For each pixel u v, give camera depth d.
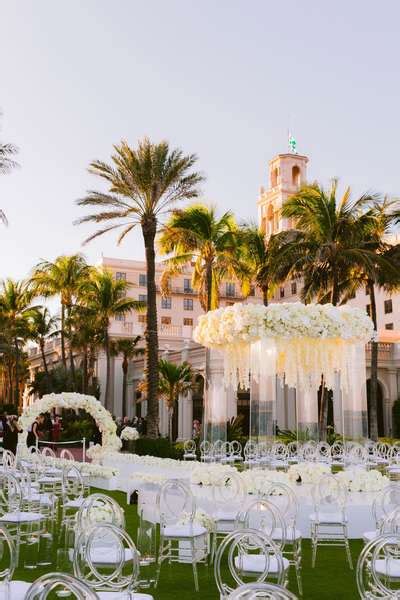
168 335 43.72
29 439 21.41
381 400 34.38
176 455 21.53
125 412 42.06
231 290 62.31
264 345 11.33
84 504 6.59
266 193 64.44
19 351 52.53
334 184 25.20
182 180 23.00
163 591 6.70
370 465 16.84
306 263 24.97
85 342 39.34
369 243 25.44
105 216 23.19
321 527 8.98
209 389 15.71
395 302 46.12
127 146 22.84
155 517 9.72
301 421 17.30
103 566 5.78
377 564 5.67
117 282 39.66
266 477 10.27
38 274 40.16
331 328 11.31
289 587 6.84
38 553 8.27
